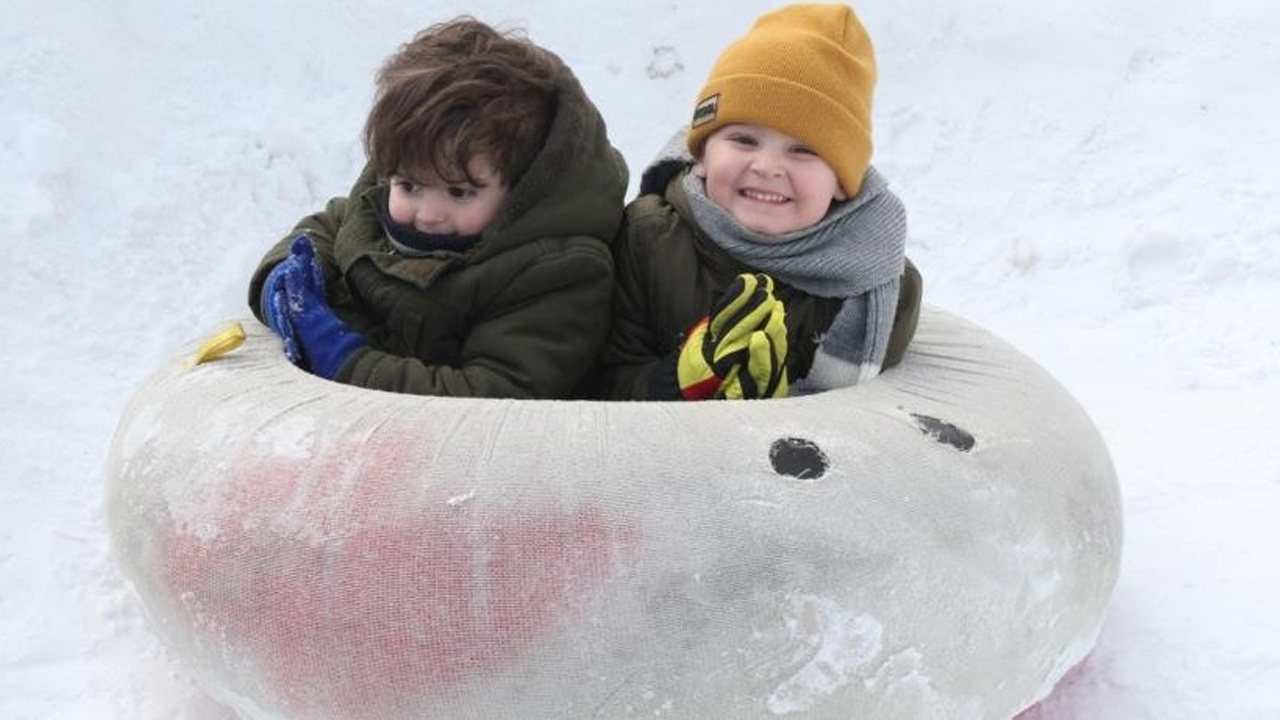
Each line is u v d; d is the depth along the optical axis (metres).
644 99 4.62
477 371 1.99
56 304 3.21
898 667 1.53
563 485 1.49
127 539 1.72
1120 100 4.41
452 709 1.49
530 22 4.77
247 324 2.15
